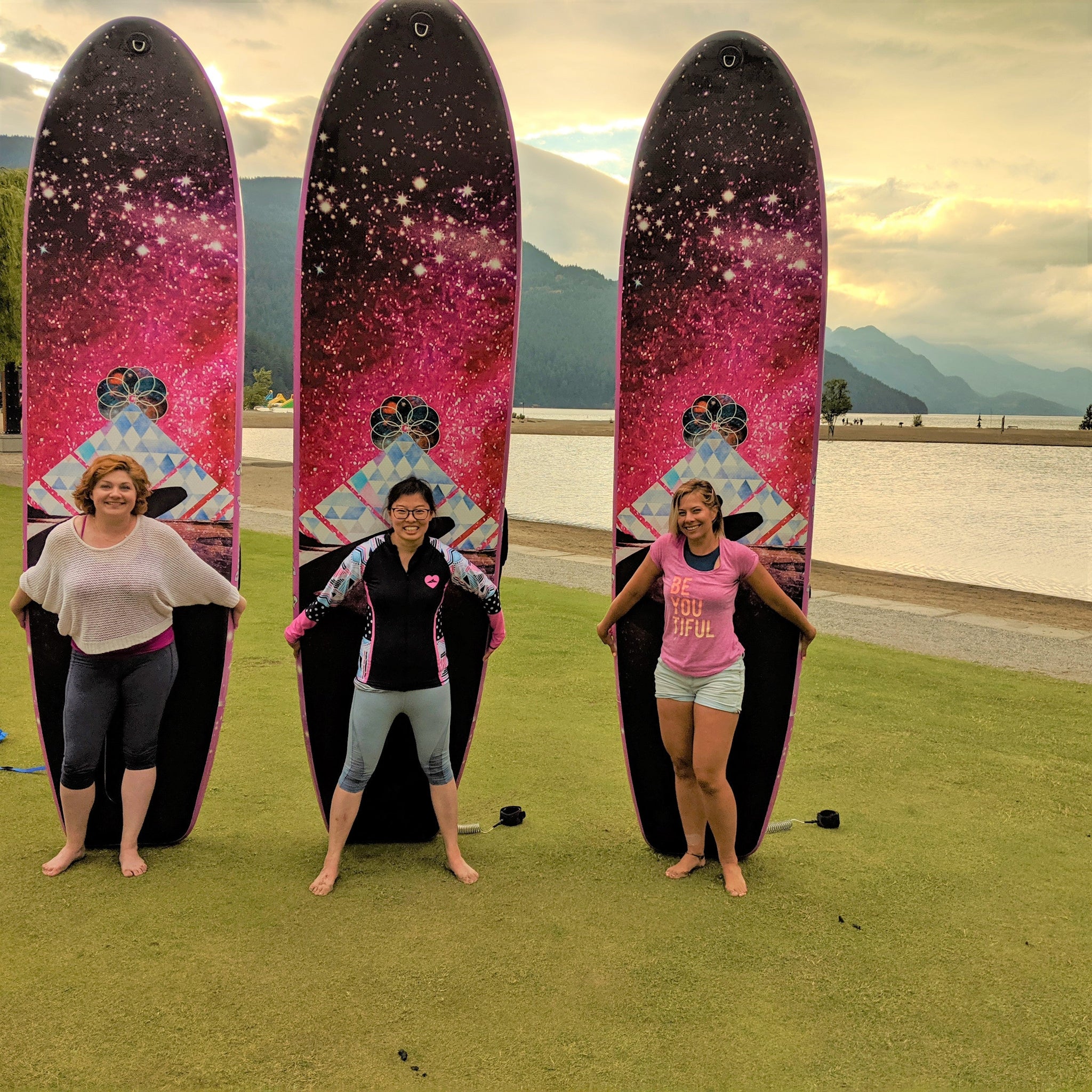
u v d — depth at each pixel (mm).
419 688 3408
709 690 3428
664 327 3947
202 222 3814
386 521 3951
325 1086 2395
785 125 3848
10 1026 2592
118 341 3797
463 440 3959
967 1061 2553
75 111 3738
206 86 3791
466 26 3836
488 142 3879
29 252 3732
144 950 2998
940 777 4805
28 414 3762
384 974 2898
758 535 3969
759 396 3928
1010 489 30375
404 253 3871
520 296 3945
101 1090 2354
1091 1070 2529
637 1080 2445
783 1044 2605
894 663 7355
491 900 3404
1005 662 7582
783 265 3881
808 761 5031
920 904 3439
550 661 6898
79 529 3355
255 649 6938
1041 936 3219
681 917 3309
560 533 16641
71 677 3457
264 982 2840
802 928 3246
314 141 3803
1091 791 4641
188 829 3812
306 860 3703
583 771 4777
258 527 14828
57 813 4047
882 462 46594
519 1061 2506
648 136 3922
